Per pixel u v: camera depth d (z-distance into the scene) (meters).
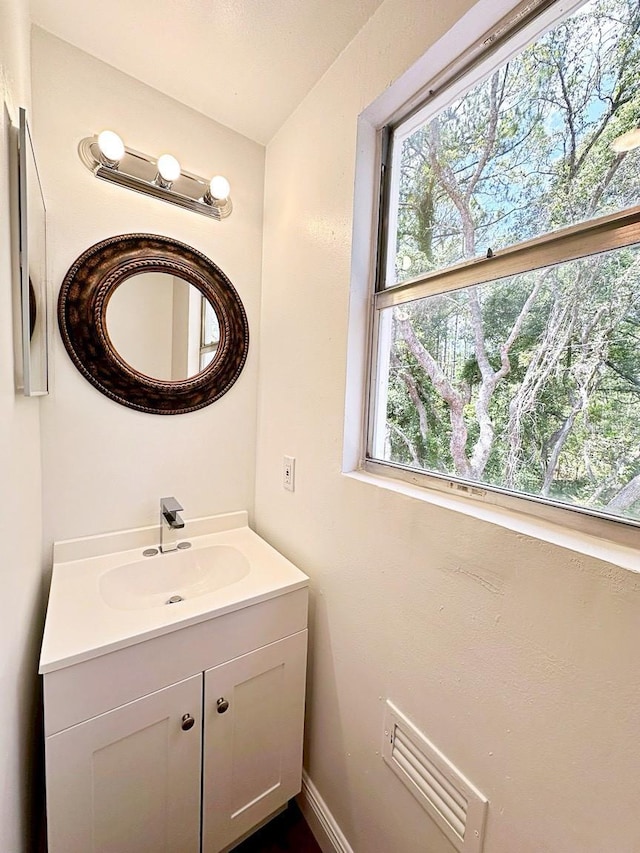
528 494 0.75
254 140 1.45
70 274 1.12
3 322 0.65
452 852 0.81
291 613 1.14
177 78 1.19
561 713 0.63
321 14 0.95
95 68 1.12
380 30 0.93
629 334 0.61
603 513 0.64
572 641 0.61
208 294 1.39
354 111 1.02
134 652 0.87
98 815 0.86
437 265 0.94
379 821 1.01
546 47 0.71
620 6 0.61
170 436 1.38
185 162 1.31
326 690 1.21
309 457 1.25
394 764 0.96
